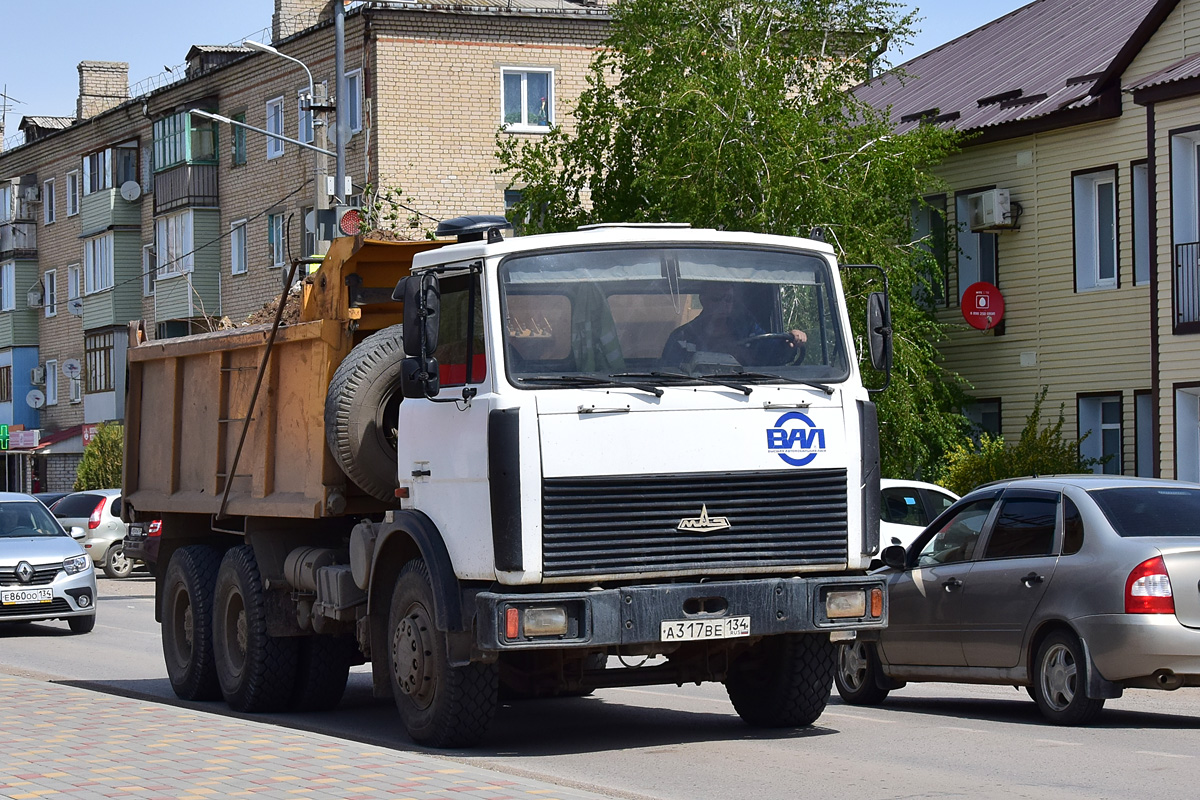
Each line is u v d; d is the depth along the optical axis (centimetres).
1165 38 3034
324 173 3594
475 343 1102
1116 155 3167
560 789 897
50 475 7381
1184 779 1010
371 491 1278
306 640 1445
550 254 1104
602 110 3156
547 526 1055
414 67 4912
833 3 3269
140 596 3450
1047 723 1294
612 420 1074
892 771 1055
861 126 3036
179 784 922
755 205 2827
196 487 1594
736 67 2906
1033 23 4022
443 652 1127
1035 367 3369
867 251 2861
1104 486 1320
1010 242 3422
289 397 1391
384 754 1026
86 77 7881
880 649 1472
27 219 7581
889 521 2045
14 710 1284
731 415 1098
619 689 1681
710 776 1042
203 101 5894
